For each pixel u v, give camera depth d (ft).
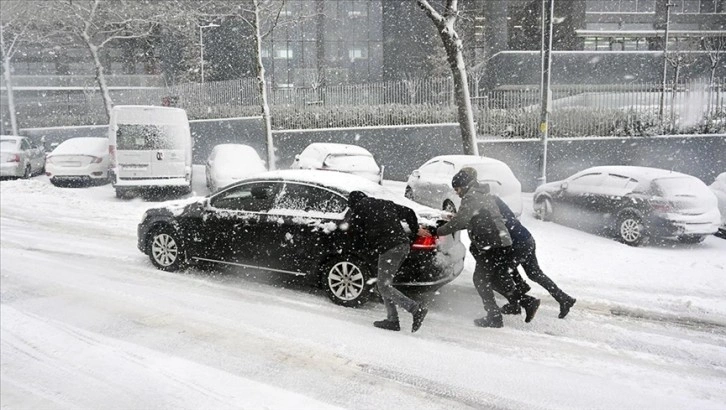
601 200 36.42
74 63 145.59
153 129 46.42
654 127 59.93
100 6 88.69
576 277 26.53
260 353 17.31
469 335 19.11
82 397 14.67
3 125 110.11
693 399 14.74
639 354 17.74
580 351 17.87
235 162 49.14
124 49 147.33
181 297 22.62
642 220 33.78
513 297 19.98
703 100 60.39
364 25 128.88
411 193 46.11
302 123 71.05
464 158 42.19
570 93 67.10
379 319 20.47
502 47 124.36
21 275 25.59
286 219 22.90
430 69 120.98
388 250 19.15
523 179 60.03
